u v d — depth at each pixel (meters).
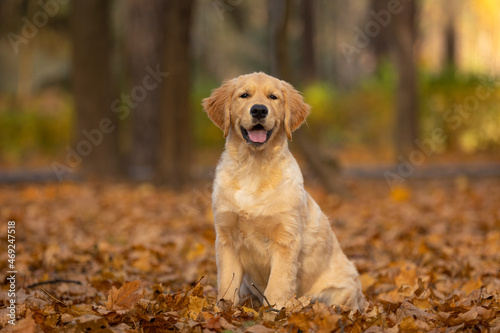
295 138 13.98
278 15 13.10
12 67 33.97
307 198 5.18
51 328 4.26
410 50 20.02
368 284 6.19
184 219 10.86
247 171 4.90
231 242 4.98
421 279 5.88
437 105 25.47
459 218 10.99
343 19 51.09
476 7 43.81
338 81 45.44
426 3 44.84
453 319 4.39
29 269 7.00
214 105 5.38
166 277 6.42
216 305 4.80
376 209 12.27
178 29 14.96
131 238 9.00
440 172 19.28
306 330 4.14
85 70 17.34
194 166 20.97
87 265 7.17
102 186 15.88
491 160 24.11
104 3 17.47
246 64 49.38
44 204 12.75
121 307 4.56
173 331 4.25
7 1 25.11
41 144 26.56
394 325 4.47
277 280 4.79
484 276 6.46
